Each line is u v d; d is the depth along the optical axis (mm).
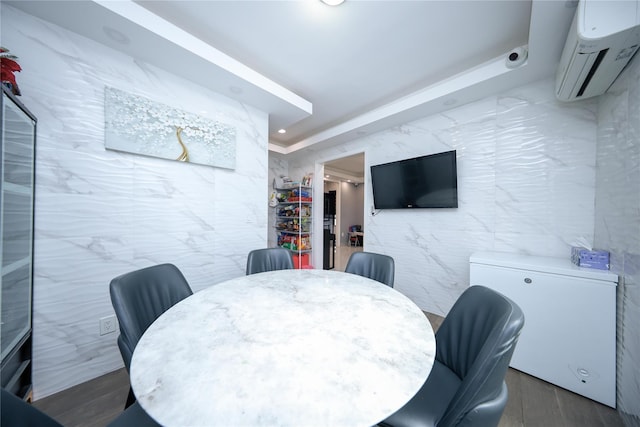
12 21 1349
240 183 2428
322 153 4027
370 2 1441
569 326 1456
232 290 1280
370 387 569
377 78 2264
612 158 1457
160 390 554
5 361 1131
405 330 850
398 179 2830
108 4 1350
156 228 1893
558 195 1861
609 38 1082
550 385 1518
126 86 1728
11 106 1140
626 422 1211
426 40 1768
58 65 1477
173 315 958
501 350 613
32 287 1370
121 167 1725
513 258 1826
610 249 1445
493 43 1791
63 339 1494
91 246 1601
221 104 2262
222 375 603
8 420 523
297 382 580
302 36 1746
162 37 1556
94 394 1459
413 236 2797
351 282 1442
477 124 2299
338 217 6820
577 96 1652
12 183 1198
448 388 914
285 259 2035
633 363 1160
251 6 1489
